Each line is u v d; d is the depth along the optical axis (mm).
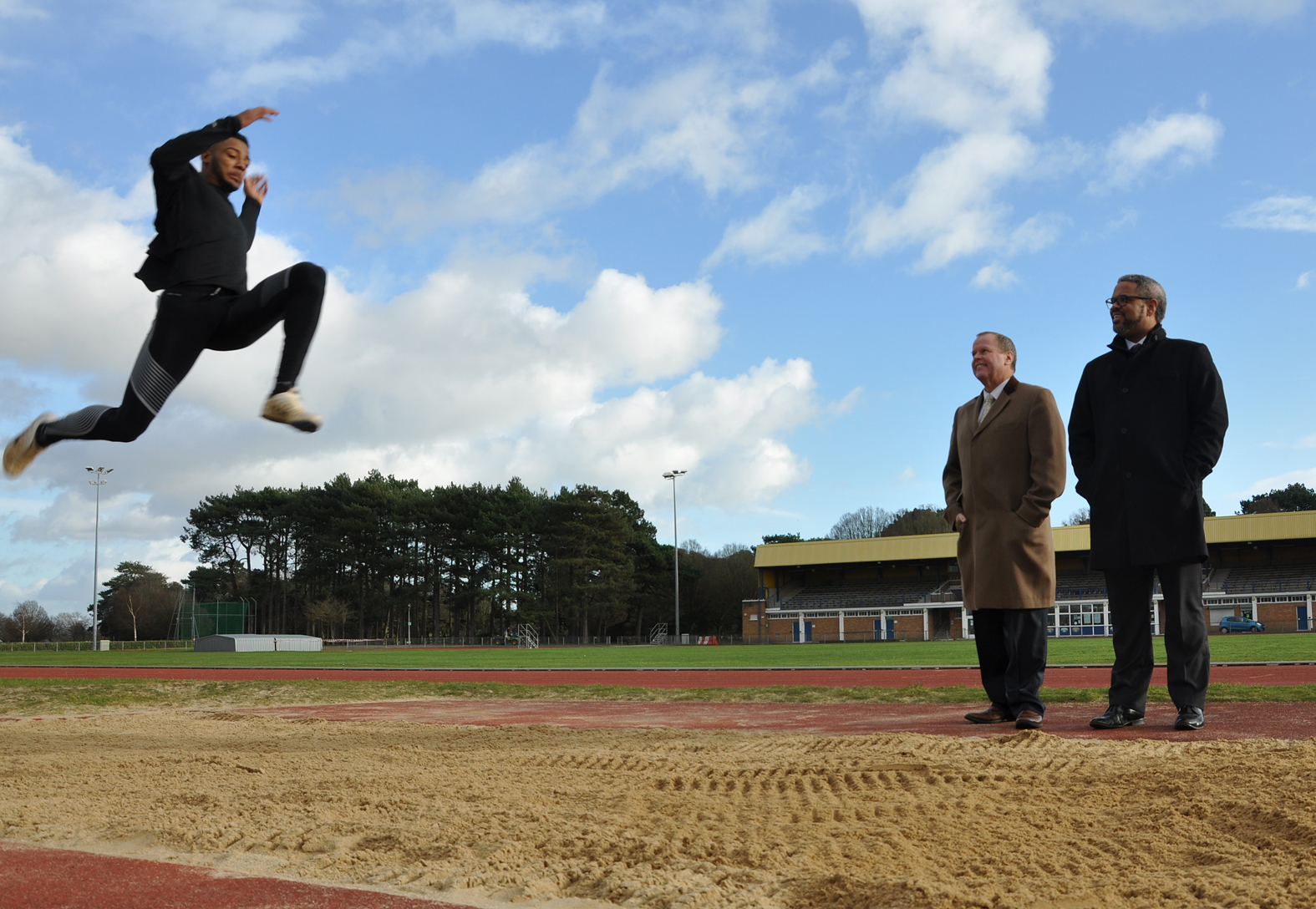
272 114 3127
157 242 3018
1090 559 6613
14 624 92188
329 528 80500
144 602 89188
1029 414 6676
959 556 7215
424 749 6031
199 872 2846
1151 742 5355
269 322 3125
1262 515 59094
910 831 3107
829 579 74938
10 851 3154
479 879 2684
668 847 2965
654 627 82250
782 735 6543
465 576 79562
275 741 7070
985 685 7227
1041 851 2854
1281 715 6879
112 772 4949
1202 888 2355
